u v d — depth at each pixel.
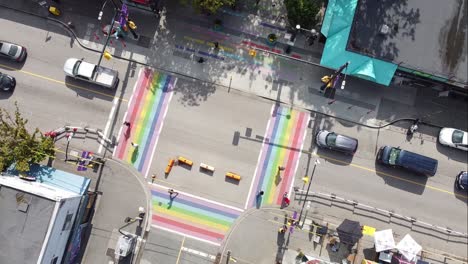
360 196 46.56
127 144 46.38
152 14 47.81
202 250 45.22
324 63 44.47
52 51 47.25
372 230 45.69
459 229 46.62
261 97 47.31
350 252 45.53
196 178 46.19
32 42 47.31
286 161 46.59
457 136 46.22
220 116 46.97
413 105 47.78
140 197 45.78
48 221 36.91
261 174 46.38
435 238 46.38
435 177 47.16
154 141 46.50
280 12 47.94
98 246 44.94
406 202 46.72
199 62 47.50
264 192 46.22
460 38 44.44
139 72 47.22
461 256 46.28
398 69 44.72
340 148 45.47
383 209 46.50
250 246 45.38
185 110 46.94
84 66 45.06
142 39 47.59
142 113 46.78
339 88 47.53
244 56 47.72
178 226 45.50
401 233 46.28
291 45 47.69
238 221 45.75
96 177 45.81
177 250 45.12
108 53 44.84
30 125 46.25
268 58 47.72
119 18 44.97
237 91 47.34
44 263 37.59
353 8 44.28
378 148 47.12
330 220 46.12
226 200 45.97
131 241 43.44
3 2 47.72
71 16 47.75
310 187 46.41
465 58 44.38
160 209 45.66
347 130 47.22
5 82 45.94
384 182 46.84
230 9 47.78
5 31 47.38
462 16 44.62
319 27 47.19
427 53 44.19
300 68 47.66
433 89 48.00
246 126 46.94
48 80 46.84
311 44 47.56
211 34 47.81
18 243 36.84
